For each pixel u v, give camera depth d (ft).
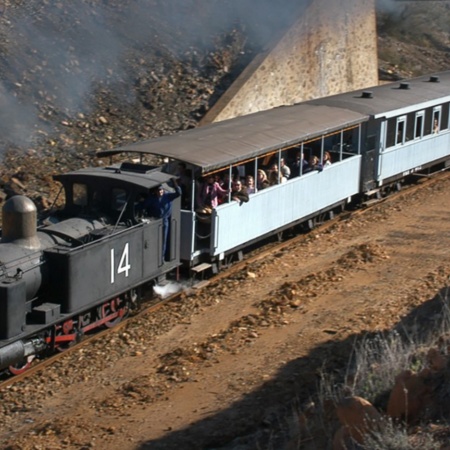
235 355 46.32
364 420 29.71
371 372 37.58
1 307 42.83
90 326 49.78
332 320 50.62
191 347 47.65
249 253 65.62
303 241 69.15
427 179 90.38
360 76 115.24
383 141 78.95
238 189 60.85
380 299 53.93
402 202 81.20
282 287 57.00
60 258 46.09
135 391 42.57
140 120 90.74
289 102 102.83
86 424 39.24
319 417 34.50
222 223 58.80
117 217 51.80
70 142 83.82
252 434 37.29
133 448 36.88
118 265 50.03
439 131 90.53
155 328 51.21
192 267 57.88
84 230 49.08
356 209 78.79
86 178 52.11
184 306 54.54
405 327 45.80
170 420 39.40
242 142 61.41
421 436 29.22
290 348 46.83
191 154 56.95
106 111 91.04
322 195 71.61
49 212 53.88
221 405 40.50
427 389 31.45
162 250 54.24
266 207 64.13
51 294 46.83
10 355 42.93
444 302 46.73
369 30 115.14
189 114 93.25
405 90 88.28
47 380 44.62
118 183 51.42
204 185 58.23
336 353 45.42
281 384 42.19
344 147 77.05
